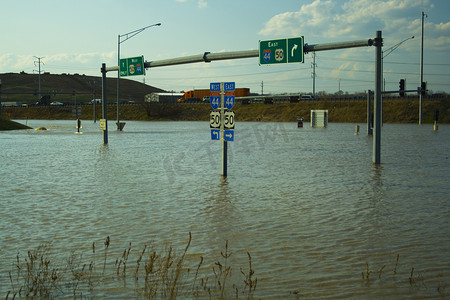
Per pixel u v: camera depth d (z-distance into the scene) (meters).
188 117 136.12
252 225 10.91
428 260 8.29
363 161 25.64
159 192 15.48
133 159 26.39
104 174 20.02
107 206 13.14
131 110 149.88
